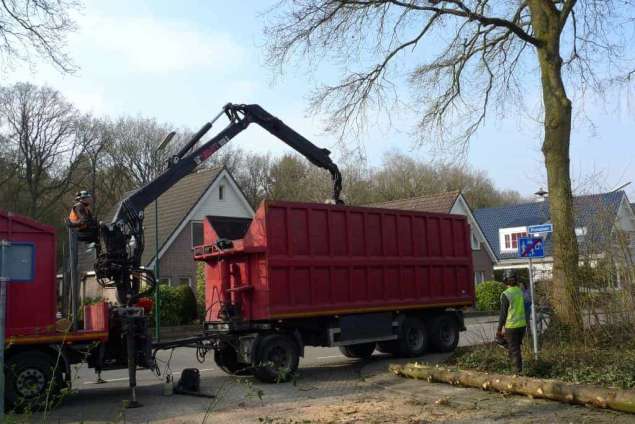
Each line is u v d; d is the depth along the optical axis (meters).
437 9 14.76
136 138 51.19
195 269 31.42
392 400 9.66
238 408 9.57
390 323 14.50
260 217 12.49
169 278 30.52
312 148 15.13
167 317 25.09
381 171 58.72
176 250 30.95
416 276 15.20
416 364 11.77
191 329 24.64
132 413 9.48
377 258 14.26
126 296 11.40
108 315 10.68
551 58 13.73
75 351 10.33
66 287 12.38
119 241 11.52
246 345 12.14
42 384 9.84
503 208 51.97
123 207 11.86
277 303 12.27
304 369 14.10
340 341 13.45
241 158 58.91
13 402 9.52
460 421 8.00
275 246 12.42
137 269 11.68
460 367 11.69
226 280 12.98
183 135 52.91
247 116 14.09
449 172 61.56
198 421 8.75
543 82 13.84
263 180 59.00
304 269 12.85
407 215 15.22
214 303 13.38
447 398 9.41
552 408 8.48
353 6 15.17
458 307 16.61
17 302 9.86
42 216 42.94
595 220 12.27
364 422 8.18
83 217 11.23
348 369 13.82
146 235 32.09
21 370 9.71
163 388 11.70
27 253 10.02
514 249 47.34
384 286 14.38
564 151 13.31
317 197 51.38
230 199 33.75
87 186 46.97
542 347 11.80
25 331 9.84
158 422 8.77
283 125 14.70
